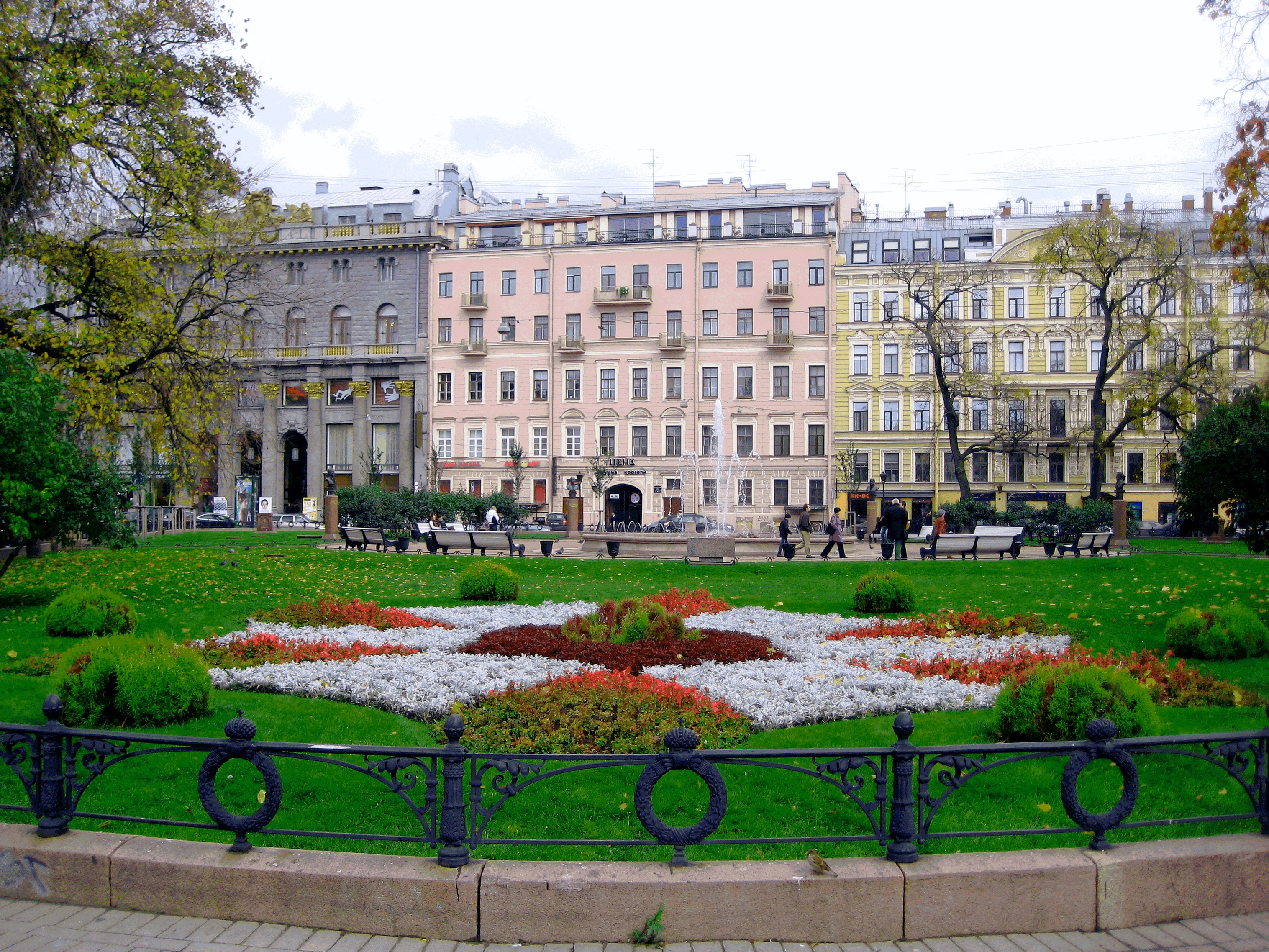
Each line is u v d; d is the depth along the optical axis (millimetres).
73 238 22297
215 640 11805
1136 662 10375
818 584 21047
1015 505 46312
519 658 11070
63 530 15867
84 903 5250
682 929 4863
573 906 4871
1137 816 6121
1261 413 14320
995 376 50125
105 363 21828
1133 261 49438
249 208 26234
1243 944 4906
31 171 18203
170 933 4938
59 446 14820
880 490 56062
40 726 5719
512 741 7680
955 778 5176
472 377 61031
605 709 8180
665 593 19125
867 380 56562
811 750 5137
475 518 43156
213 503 58562
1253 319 30297
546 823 6012
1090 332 52031
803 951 4797
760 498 57375
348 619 13883
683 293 58406
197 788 6656
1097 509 37875
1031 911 5031
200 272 25438
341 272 62656
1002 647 12273
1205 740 5461
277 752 5234
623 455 58938
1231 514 15188
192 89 22844
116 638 8477
